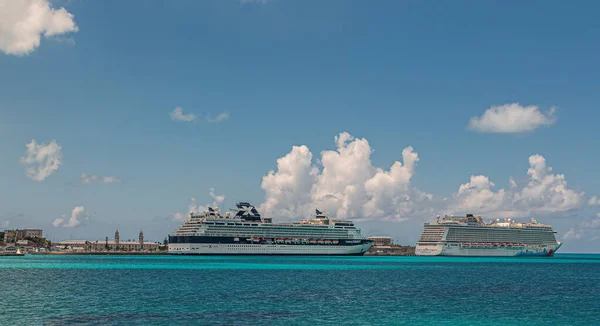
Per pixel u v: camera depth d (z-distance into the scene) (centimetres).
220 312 9106
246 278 15838
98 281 14625
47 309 9350
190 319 8400
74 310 9250
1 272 18312
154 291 12125
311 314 9006
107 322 8119
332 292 12219
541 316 9069
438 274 19038
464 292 12550
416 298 11250
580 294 12388
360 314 9081
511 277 17925
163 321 8212
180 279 15350
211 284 13838
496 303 10600
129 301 10394
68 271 18988
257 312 9138
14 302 10194
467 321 8544
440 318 8775
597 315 9219
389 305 10156
